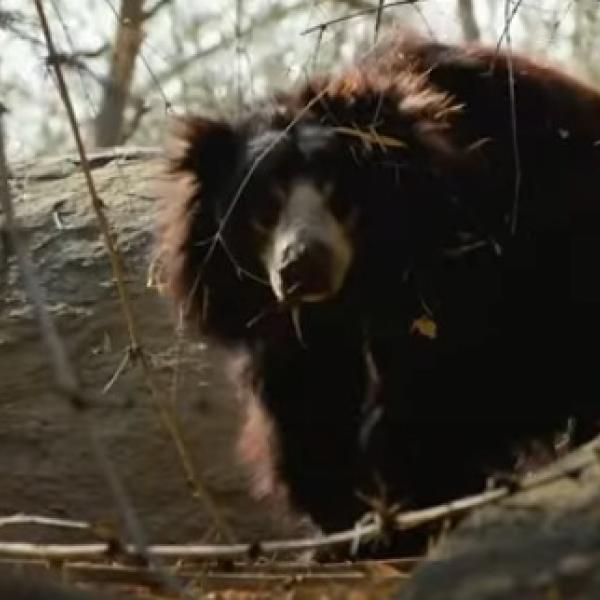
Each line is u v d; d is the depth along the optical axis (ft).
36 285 18.37
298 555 39.99
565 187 37.52
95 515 43.60
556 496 19.21
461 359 37.14
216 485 43.93
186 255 38.40
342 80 37.37
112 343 46.73
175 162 38.68
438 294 36.45
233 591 26.66
